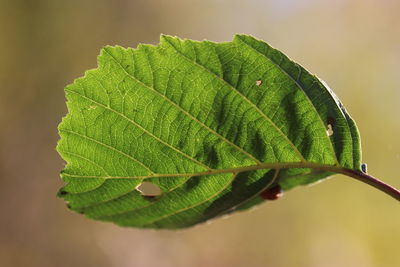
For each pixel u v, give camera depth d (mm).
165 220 288
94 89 263
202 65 261
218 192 276
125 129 267
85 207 281
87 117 266
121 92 263
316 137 265
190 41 260
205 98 264
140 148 268
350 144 265
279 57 260
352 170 266
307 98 262
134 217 286
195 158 269
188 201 279
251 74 261
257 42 259
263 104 263
